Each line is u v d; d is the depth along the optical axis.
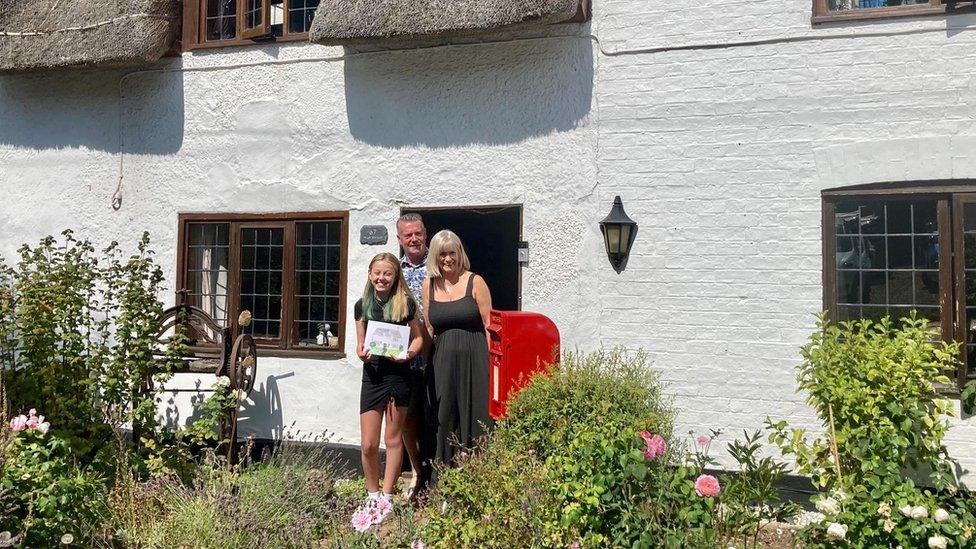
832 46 5.88
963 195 5.60
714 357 6.09
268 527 4.76
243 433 7.34
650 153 6.29
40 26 7.79
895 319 5.77
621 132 6.36
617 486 4.22
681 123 6.21
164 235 7.76
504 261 9.23
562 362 5.90
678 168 6.22
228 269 7.60
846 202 5.89
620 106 6.38
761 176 6.02
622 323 6.32
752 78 6.05
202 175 7.66
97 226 7.97
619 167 6.36
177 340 6.61
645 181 6.30
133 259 6.66
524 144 6.66
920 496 4.35
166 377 6.56
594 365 5.55
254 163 7.49
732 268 6.07
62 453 5.71
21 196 8.23
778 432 5.34
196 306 7.71
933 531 4.18
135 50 7.31
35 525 4.71
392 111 7.07
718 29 6.13
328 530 4.92
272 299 7.46
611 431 4.50
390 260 5.62
